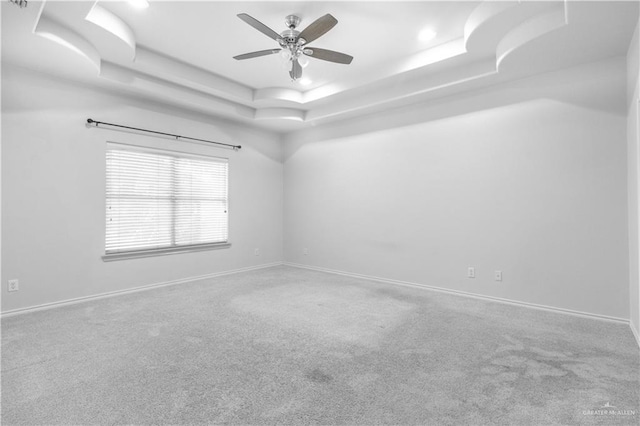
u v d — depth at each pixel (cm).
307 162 573
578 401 177
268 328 287
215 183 510
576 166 319
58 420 162
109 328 285
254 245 566
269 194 591
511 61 307
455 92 394
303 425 159
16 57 302
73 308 343
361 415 166
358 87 421
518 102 352
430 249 423
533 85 342
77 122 364
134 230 417
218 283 460
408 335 270
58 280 352
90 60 309
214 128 504
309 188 570
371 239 486
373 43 338
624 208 295
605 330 279
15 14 230
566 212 324
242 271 545
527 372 208
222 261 518
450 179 405
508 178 360
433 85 380
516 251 355
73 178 362
